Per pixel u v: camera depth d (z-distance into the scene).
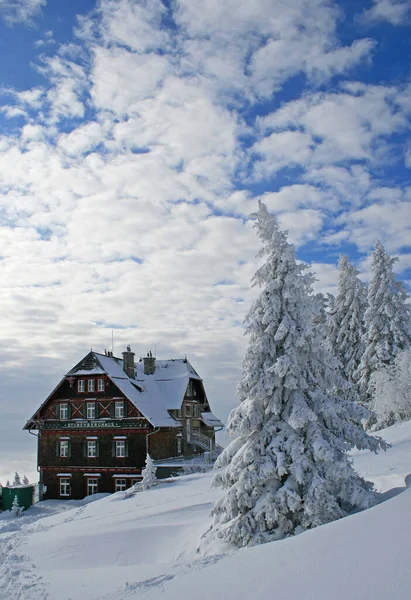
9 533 28.73
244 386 16.95
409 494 11.70
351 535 9.81
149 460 36.25
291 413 16.16
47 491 50.28
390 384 39.16
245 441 17.11
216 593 8.89
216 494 26.56
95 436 49.53
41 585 14.23
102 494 47.94
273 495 15.48
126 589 11.30
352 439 16.19
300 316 17.17
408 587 6.97
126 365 53.72
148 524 21.94
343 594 7.39
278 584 8.48
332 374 17.06
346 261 50.72
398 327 43.66
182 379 56.53
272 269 17.64
